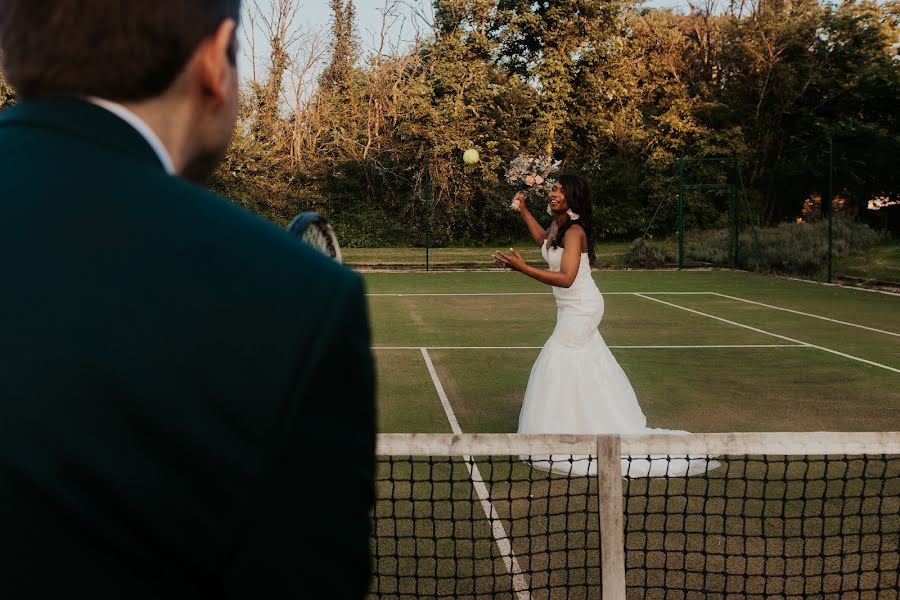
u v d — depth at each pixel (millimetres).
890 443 2984
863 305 13836
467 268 21156
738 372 8555
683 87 31125
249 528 509
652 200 29172
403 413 6887
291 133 26734
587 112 29000
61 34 590
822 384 7977
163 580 507
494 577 3316
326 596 541
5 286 526
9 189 563
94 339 511
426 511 4449
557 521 4320
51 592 487
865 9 30062
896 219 29844
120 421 501
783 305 13922
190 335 521
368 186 27359
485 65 27406
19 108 614
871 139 27703
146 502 495
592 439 2889
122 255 539
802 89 30031
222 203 610
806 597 3523
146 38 596
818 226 22672
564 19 28094
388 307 13883
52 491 486
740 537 4137
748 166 30281
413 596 3498
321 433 538
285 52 26562
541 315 12922
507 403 7238
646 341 10500
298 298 549
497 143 27047
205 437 507
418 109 26516
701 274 19484
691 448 2908
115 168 580
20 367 503
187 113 649
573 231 5070
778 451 2947
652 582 3670
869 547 4027
